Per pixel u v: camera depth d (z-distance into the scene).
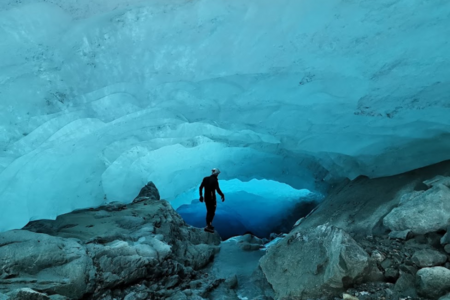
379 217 4.12
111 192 6.00
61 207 5.08
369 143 4.99
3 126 4.46
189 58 4.77
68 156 5.06
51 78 4.62
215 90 4.91
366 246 3.58
